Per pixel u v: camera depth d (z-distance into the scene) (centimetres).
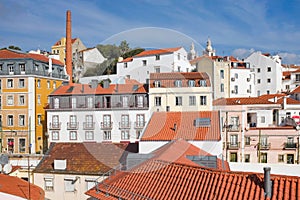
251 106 3712
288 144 3022
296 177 837
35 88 3878
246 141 3117
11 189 1119
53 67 4272
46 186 1844
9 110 3853
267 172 811
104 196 964
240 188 848
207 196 853
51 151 2019
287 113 3781
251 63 6706
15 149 3806
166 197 886
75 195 1777
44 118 4006
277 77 6544
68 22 4525
